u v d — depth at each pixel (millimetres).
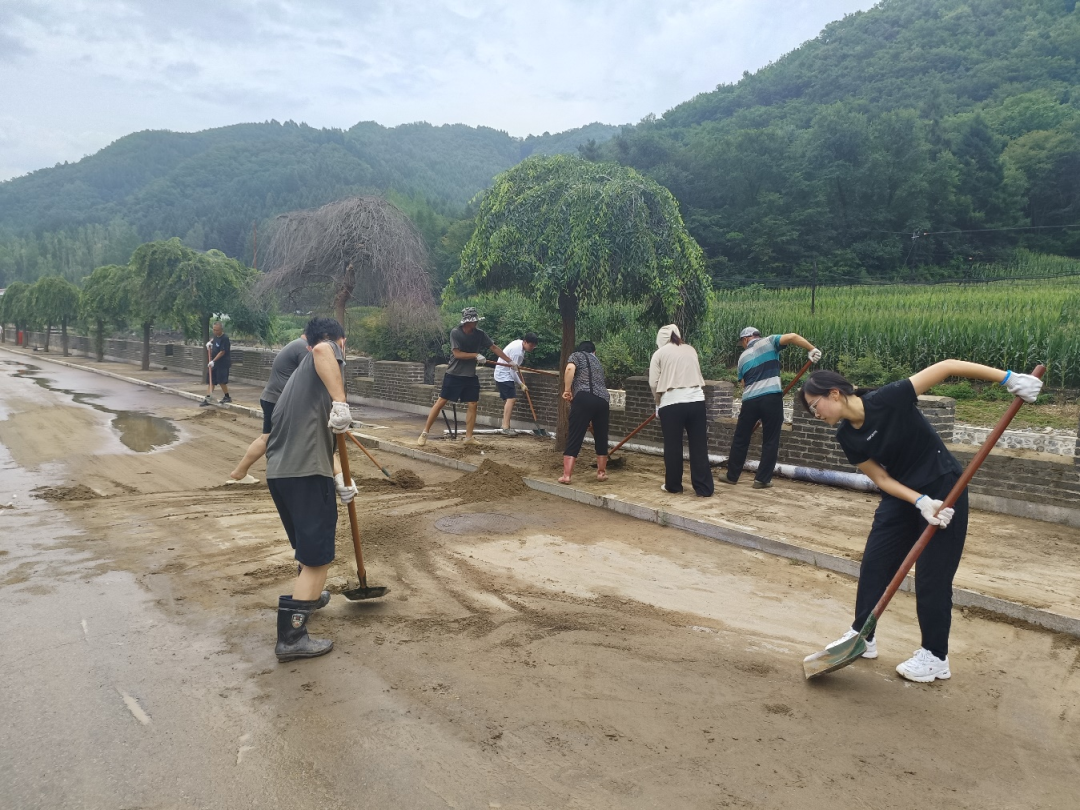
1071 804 2682
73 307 33781
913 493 3547
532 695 3430
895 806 2654
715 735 3105
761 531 5883
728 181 58812
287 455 3928
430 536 6055
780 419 7418
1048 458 6211
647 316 9359
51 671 3656
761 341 7492
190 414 14336
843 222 56156
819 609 4547
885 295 23969
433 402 13375
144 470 8969
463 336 9719
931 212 57656
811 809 2629
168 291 21078
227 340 15492
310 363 4043
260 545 5801
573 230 8031
